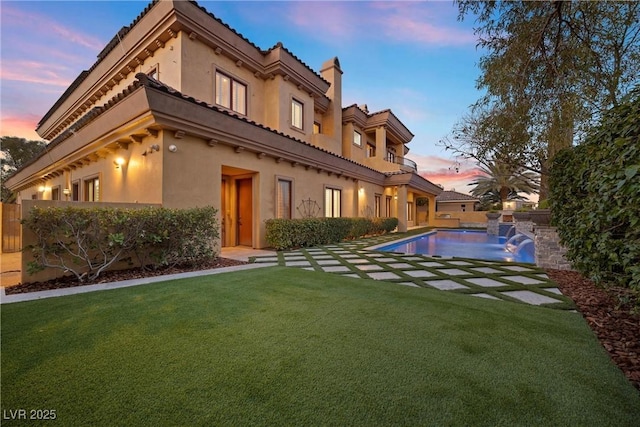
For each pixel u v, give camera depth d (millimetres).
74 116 14773
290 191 10586
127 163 7594
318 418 1561
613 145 2572
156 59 9000
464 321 3027
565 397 1777
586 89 3809
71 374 1961
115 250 5223
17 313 3131
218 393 1767
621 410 1663
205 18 8602
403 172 17250
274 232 8914
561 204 4359
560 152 4406
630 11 3422
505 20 3996
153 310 3258
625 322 3078
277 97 11188
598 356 2305
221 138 7523
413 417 1578
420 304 3586
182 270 5770
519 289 4371
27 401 1682
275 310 3299
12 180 17438
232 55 9727
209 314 3145
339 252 8492
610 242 2680
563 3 3553
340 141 15867
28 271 4398
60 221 4500
